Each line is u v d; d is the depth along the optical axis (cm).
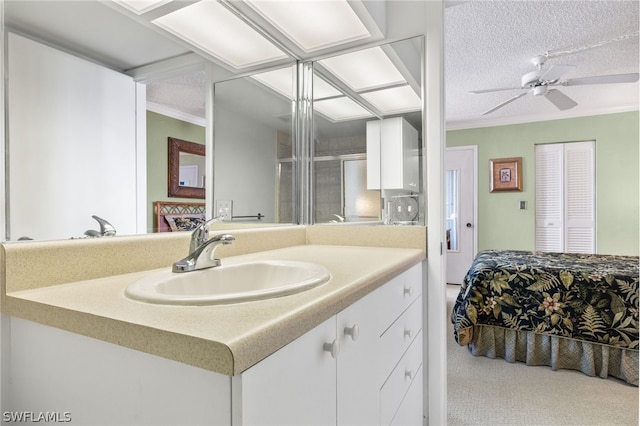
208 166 152
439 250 164
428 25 166
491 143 503
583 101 418
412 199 172
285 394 61
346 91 190
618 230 444
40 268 83
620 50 287
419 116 170
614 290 224
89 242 93
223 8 146
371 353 99
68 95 98
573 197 466
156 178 126
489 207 505
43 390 72
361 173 187
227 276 114
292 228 183
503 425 178
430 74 166
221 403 52
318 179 199
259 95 181
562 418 184
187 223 140
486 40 269
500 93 384
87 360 66
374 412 100
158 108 129
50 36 94
